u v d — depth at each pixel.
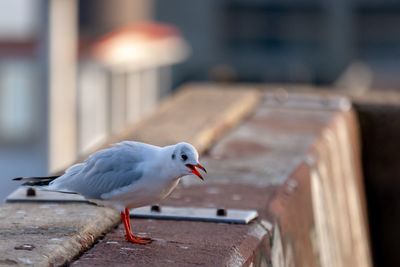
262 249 7.46
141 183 6.89
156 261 6.67
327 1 58.84
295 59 58.44
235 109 12.88
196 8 57.34
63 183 7.16
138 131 11.16
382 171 13.60
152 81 35.31
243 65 58.31
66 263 6.57
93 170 7.05
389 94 14.54
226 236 7.35
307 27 59.22
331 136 11.93
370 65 58.91
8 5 26.64
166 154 6.89
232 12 58.84
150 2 51.84
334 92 14.68
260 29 59.00
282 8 59.12
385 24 59.91
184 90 14.51
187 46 54.84
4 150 26.06
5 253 6.46
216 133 11.55
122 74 31.83
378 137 13.66
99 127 30.39
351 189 12.25
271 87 15.12
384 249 13.49
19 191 8.28
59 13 24.97
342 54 58.69
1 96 26.62
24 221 7.35
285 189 8.97
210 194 8.66
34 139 25.92
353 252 11.32
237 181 9.15
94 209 7.73
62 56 25.27
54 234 6.96
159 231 7.48
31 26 26.67
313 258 9.05
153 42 34.38
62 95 25.61
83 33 32.16
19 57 26.41
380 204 13.56
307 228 9.10
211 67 56.75
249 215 7.86
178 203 8.31
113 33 33.25
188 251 6.91
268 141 11.19
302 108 13.58
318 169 10.50
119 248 6.98
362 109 13.75
